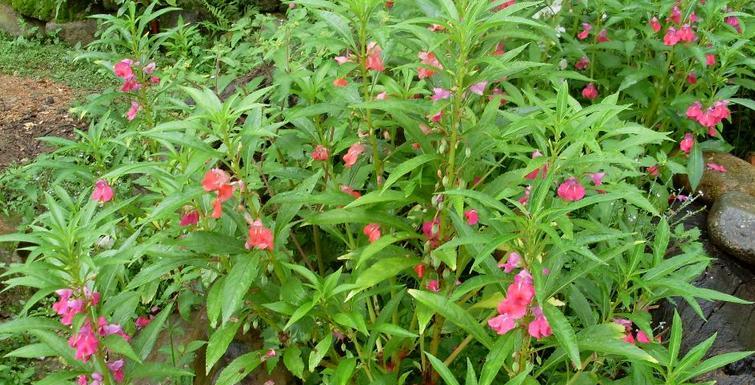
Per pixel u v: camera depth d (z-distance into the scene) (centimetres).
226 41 192
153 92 142
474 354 107
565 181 86
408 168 82
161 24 244
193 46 210
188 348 100
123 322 84
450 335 111
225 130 78
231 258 90
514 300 72
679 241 121
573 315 112
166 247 86
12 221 140
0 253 131
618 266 87
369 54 92
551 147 79
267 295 91
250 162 81
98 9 251
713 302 115
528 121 79
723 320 112
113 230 105
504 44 126
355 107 87
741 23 138
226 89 158
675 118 142
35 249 79
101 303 81
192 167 76
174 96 158
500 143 84
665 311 120
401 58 108
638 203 74
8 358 113
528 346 79
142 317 115
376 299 106
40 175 152
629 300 83
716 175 140
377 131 121
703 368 75
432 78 94
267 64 161
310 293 94
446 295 91
